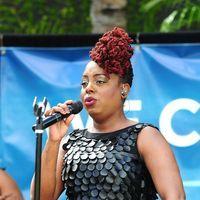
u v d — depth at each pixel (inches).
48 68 290.0
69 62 290.0
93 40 289.3
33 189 198.5
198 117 282.7
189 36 286.5
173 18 424.8
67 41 290.2
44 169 205.8
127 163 199.5
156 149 200.2
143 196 201.3
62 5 491.8
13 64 290.7
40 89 289.3
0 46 291.4
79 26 484.4
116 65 203.8
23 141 287.7
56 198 210.7
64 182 206.1
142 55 287.3
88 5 481.1
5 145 287.4
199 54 286.0
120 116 206.8
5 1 502.9
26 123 288.7
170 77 285.4
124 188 198.5
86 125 279.9
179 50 286.8
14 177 286.4
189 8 419.8
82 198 201.0
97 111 204.1
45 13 490.3
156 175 198.7
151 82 285.7
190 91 284.4
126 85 207.2
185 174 279.4
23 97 289.4
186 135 281.9
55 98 288.2
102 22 383.9
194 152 280.8
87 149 203.2
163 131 283.1
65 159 205.9
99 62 204.4
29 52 291.4
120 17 384.2
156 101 284.5
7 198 199.3
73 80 288.8
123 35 206.8
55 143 205.3
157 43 287.7
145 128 203.2
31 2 490.9
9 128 288.2
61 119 203.0
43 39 290.7
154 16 465.7
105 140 203.8
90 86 204.4
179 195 195.8
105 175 198.8
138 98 285.1
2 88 290.0
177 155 281.0
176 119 283.1
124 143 201.6
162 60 286.4
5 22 495.5
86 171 200.5
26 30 490.6
